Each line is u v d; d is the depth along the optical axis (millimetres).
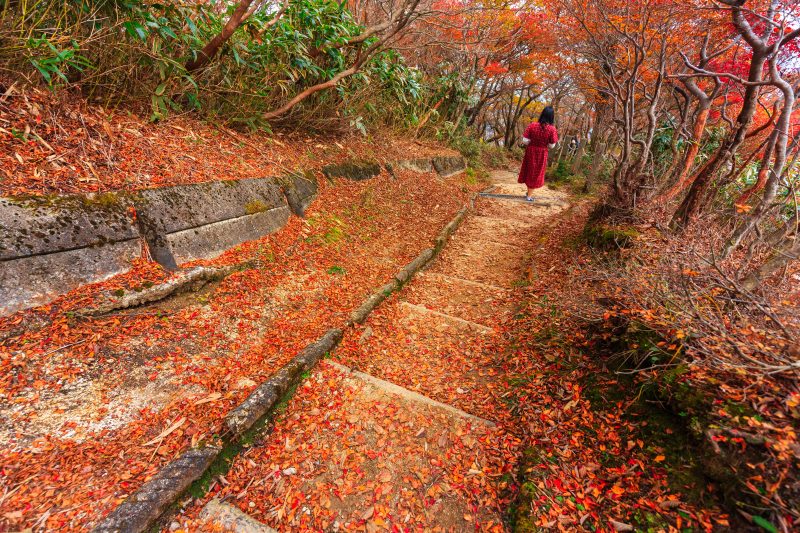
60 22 2812
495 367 3119
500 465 2221
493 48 9070
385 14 6211
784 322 2014
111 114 3361
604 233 4145
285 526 1837
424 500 2027
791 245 2426
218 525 1766
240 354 2713
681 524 1608
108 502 1640
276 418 2387
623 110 4246
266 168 4480
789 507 1426
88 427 1916
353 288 3926
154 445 1951
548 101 19438
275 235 4078
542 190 9164
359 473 2137
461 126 11844
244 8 3568
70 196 2527
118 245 2703
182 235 3137
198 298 2955
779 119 2578
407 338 3477
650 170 4336
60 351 2121
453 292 4375
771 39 3377
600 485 1911
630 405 2213
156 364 2367
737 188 4223
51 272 2322
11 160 2457
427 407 2623
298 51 4617
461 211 6824
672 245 3105
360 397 2648
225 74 4316
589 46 4895
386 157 7141
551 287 4059
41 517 1518
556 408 2477
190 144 3857
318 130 6176
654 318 2246
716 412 1759
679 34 3869
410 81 7355
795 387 1660
